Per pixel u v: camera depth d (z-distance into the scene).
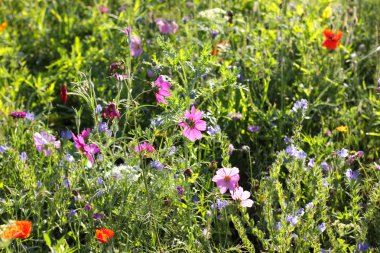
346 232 3.27
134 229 3.27
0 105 4.41
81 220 3.31
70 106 4.88
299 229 3.20
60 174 3.32
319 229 3.16
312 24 5.09
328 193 3.46
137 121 4.43
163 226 3.39
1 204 3.29
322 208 3.27
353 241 3.45
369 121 4.33
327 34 4.65
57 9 6.10
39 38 5.74
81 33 5.80
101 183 3.32
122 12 5.41
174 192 3.30
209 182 3.61
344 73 4.84
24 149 3.90
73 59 5.02
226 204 3.31
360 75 5.06
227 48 4.78
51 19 6.05
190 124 3.33
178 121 3.38
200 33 5.35
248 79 4.57
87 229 3.21
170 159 3.62
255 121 4.38
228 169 3.28
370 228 3.48
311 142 4.02
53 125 4.70
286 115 4.28
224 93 4.48
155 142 4.05
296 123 4.22
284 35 5.09
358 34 5.44
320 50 5.07
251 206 3.51
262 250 3.54
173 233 3.31
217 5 5.85
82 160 3.34
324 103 4.38
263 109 4.51
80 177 3.47
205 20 5.48
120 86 3.44
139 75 4.75
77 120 3.29
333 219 3.55
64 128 4.69
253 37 5.16
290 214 3.19
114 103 3.22
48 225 3.29
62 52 5.19
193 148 3.78
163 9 6.05
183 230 3.31
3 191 3.58
